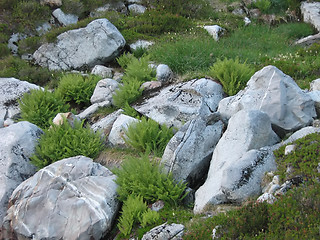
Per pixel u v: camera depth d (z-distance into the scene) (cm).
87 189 538
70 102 786
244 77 671
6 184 589
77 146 627
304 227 407
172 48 829
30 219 533
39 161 610
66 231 515
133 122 632
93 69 852
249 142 517
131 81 730
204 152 558
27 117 710
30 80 848
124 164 561
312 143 496
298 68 707
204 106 638
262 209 440
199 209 496
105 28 880
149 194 522
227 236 430
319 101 577
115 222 529
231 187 480
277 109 564
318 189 434
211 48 824
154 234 471
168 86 712
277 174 481
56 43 893
